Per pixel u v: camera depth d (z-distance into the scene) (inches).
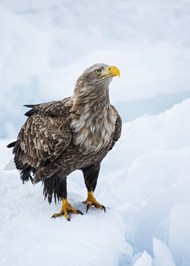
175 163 497.0
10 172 441.7
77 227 317.4
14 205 341.1
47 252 293.4
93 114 316.5
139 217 406.9
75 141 320.2
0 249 292.5
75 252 295.0
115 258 305.4
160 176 487.8
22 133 349.1
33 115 346.0
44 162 331.6
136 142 557.9
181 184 425.7
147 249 389.1
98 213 335.0
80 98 316.8
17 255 288.8
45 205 340.5
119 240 317.1
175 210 371.6
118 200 458.6
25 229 314.0
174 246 364.8
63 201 332.5
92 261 290.4
